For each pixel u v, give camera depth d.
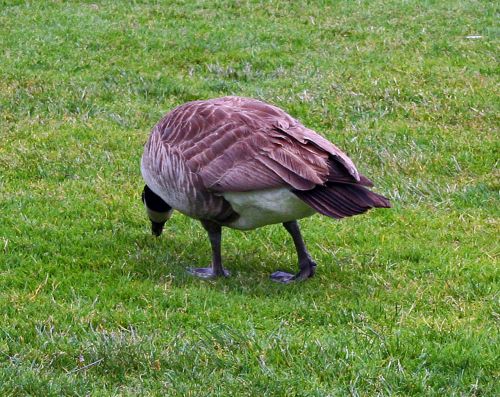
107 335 9.45
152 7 23.09
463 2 23.80
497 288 10.99
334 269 11.70
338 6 23.58
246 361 9.09
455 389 8.65
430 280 11.34
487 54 20.22
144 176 11.63
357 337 9.61
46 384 8.55
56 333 9.58
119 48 20.27
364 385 8.73
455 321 10.08
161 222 12.30
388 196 14.02
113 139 15.62
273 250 12.40
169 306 10.48
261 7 23.38
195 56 19.92
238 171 10.38
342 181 10.09
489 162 15.23
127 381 8.74
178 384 8.62
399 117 17.08
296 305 10.44
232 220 10.98
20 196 13.52
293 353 9.27
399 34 21.45
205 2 23.67
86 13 22.41
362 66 19.45
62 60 19.30
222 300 10.55
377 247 12.32
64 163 14.71
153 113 16.94
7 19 21.72
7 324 9.84
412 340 9.52
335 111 17.23
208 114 10.88
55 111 16.78
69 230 12.51
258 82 18.75
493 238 12.70
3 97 17.19
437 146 15.78
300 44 20.89
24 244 12.01
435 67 19.33
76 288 10.83
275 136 10.41
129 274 11.28
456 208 13.73
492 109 17.27
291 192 10.20
